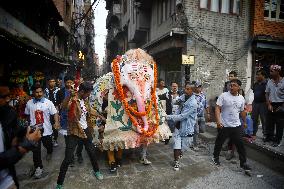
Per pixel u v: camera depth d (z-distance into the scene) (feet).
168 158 21.90
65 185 16.47
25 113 18.71
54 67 47.50
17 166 19.45
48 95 26.02
